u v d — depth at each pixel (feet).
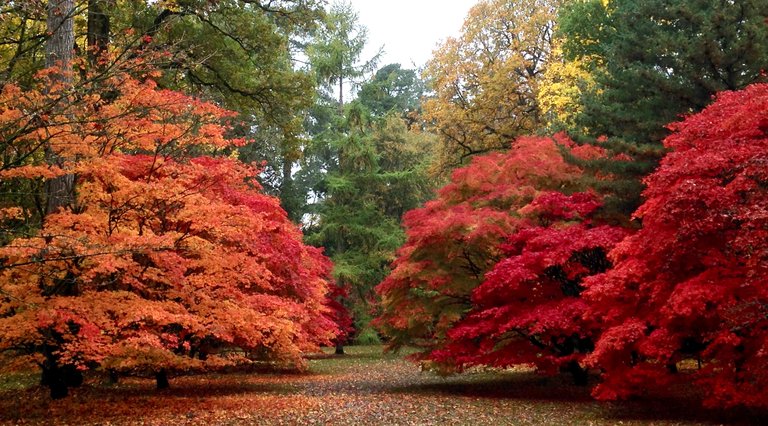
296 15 67.97
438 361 56.39
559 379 66.33
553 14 102.78
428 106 113.60
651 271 36.58
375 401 51.44
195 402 48.14
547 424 39.45
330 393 58.70
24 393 48.75
